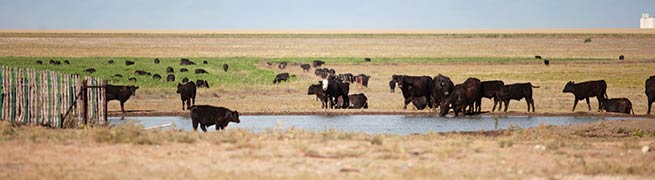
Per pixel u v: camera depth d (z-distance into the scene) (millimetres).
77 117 21891
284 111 33562
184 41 154375
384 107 38281
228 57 105125
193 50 122812
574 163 13812
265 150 14789
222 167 12938
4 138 15875
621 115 34656
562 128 23375
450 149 15094
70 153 14141
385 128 27422
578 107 39250
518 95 35688
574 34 174375
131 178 11609
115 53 111062
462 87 34219
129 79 57438
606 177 12672
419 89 36188
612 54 112062
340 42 154000
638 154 15430
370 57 106438
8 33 177625
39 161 13172
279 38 170750
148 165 12984
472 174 12508
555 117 33938
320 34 190000
